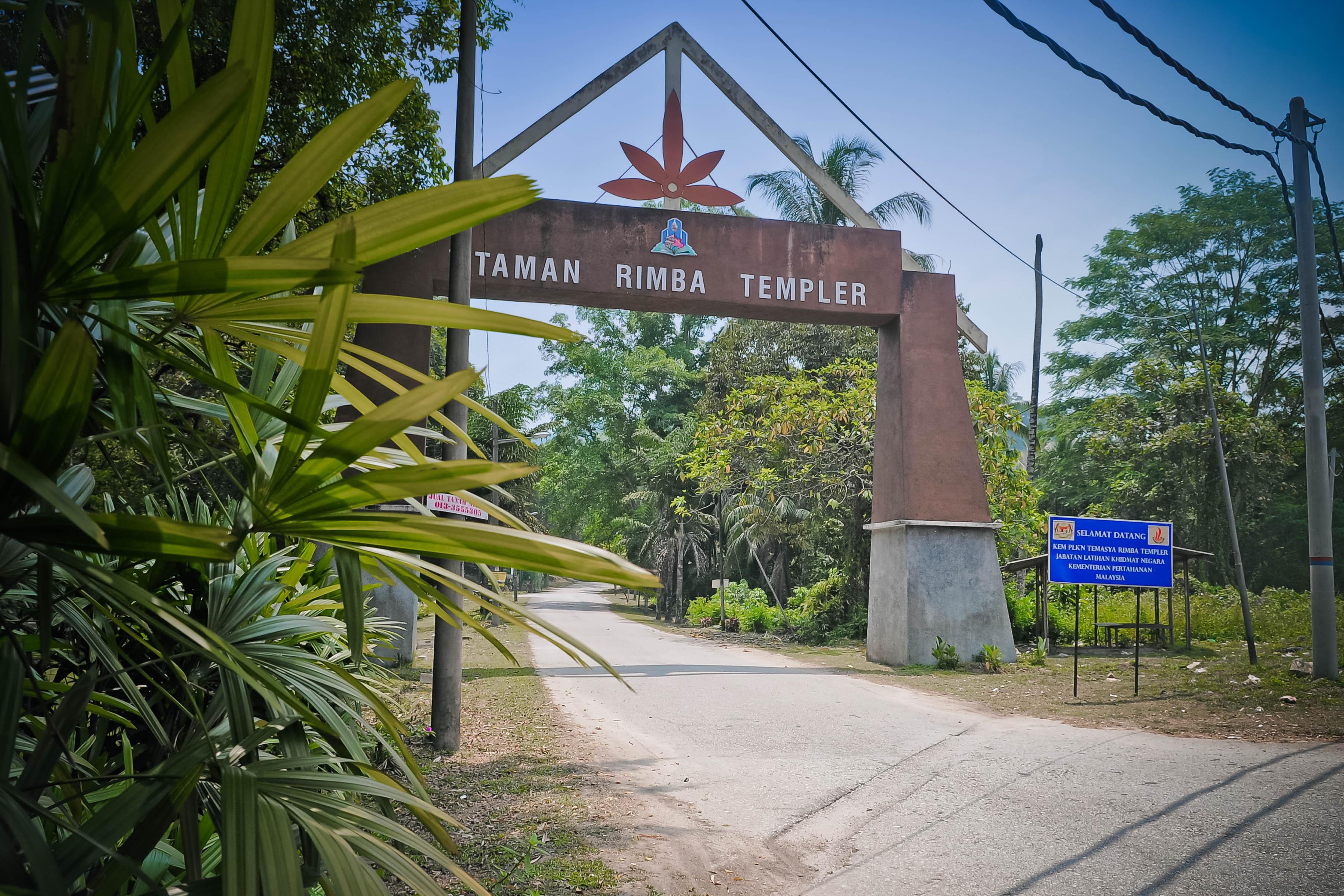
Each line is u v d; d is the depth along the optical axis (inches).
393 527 48.8
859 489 857.5
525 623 58.1
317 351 42.6
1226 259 1438.2
